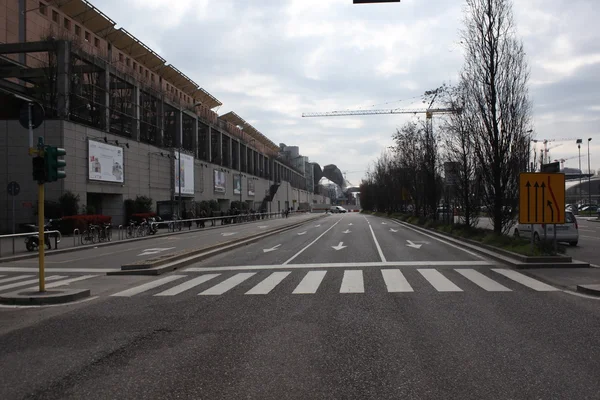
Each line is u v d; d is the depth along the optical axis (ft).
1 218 117.29
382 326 24.36
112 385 16.78
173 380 17.16
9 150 117.39
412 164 145.89
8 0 139.85
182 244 84.69
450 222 106.93
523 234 70.74
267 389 16.19
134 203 145.79
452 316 26.35
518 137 65.51
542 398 15.14
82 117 136.05
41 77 130.41
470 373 17.40
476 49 66.64
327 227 135.85
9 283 43.32
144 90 165.68
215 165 230.07
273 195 346.95
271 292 34.99
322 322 25.49
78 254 70.90
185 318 27.20
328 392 15.85
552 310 27.58
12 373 18.21
